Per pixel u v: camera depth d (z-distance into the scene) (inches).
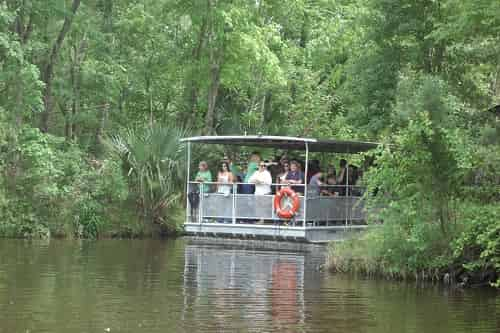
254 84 1713.8
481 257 772.6
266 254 1056.2
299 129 1720.0
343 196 1290.6
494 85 1421.0
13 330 548.4
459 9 1126.4
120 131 1482.5
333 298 700.7
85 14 1574.8
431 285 792.3
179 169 1359.5
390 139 929.5
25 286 723.4
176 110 1749.5
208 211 1286.9
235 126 1672.0
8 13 1298.0
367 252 862.5
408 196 826.8
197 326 571.8
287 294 716.0
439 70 1344.7
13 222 1261.1
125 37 1667.1
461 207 816.3
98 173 1347.2
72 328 557.3
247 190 1284.4
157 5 1643.7
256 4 1665.8
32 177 1296.8
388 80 1369.3
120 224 1315.2
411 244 815.1
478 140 938.7
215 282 779.4
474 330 584.7
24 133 1330.0
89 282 758.5
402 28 1334.9
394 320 611.8
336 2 1867.6
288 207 1222.9
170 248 1119.6
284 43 1690.5
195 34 1637.6
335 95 1755.7
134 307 636.1
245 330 563.2
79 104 1672.0
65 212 1291.8
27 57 1422.2
